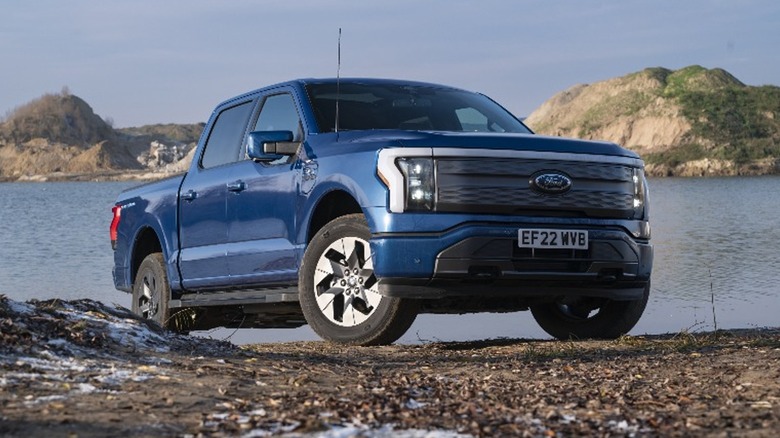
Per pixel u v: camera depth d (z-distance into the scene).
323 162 8.18
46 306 6.59
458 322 18.55
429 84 9.60
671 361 6.74
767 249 43.03
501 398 5.17
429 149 7.61
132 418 4.34
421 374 6.14
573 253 7.86
